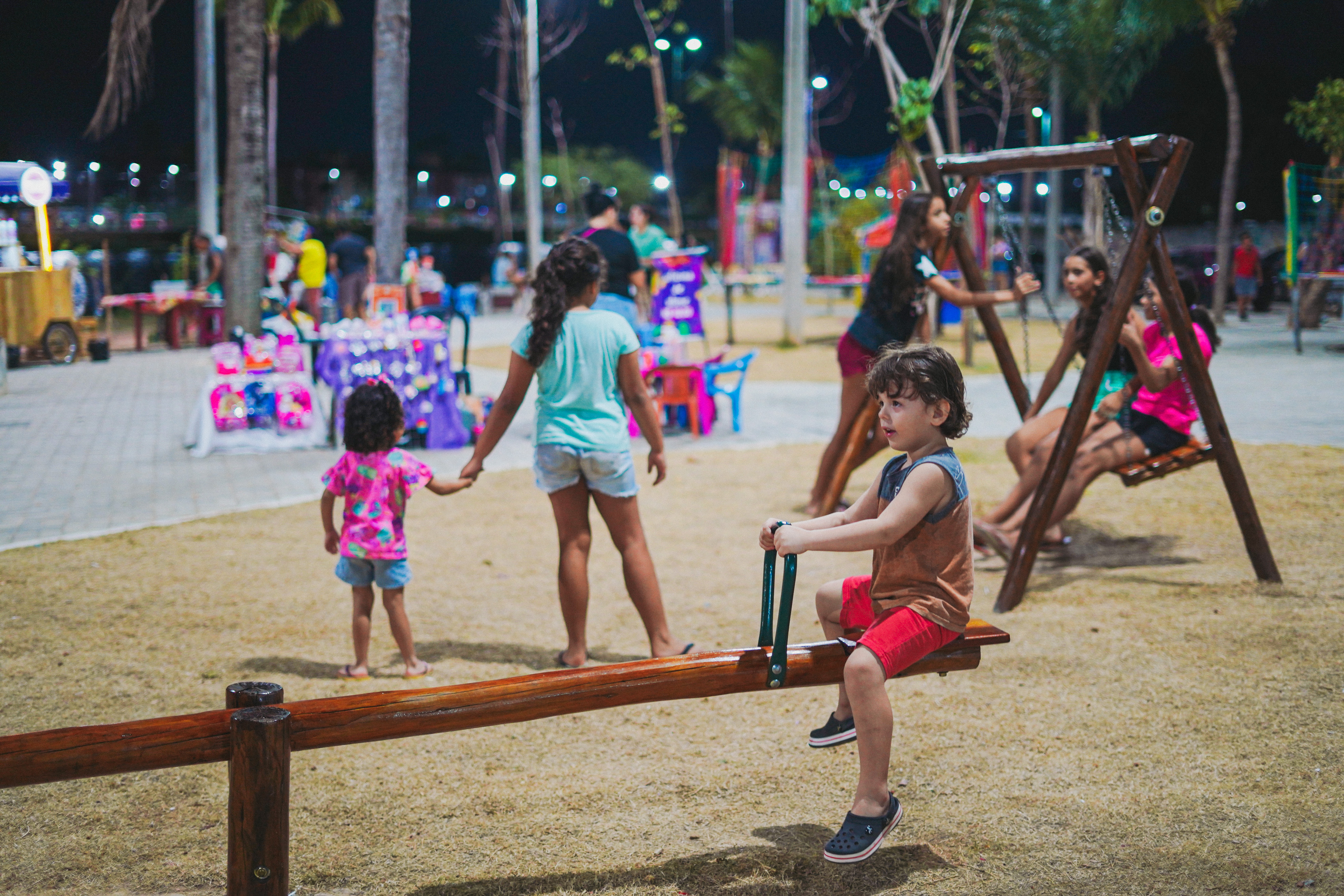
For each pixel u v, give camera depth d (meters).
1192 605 5.49
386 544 4.69
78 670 4.86
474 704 2.75
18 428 11.46
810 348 19.53
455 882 3.12
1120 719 4.16
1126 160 5.51
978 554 6.65
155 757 2.53
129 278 27.31
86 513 7.85
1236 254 22.09
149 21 11.33
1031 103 22.16
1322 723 4.04
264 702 2.65
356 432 4.66
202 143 23.86
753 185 37.50
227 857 3.10
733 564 6.58
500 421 4.84
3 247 7.40
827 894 2.99
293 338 10.55
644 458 9.92
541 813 3.55
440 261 46.97
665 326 11.39
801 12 18.94
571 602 4.91
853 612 3.25
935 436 3.03
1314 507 7.37
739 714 4.40
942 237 6.93
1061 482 5.55
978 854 3.20
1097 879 3.03
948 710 4.31
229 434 10.25
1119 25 19.70
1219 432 5.74
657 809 3.56
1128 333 5.71
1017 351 17.97
